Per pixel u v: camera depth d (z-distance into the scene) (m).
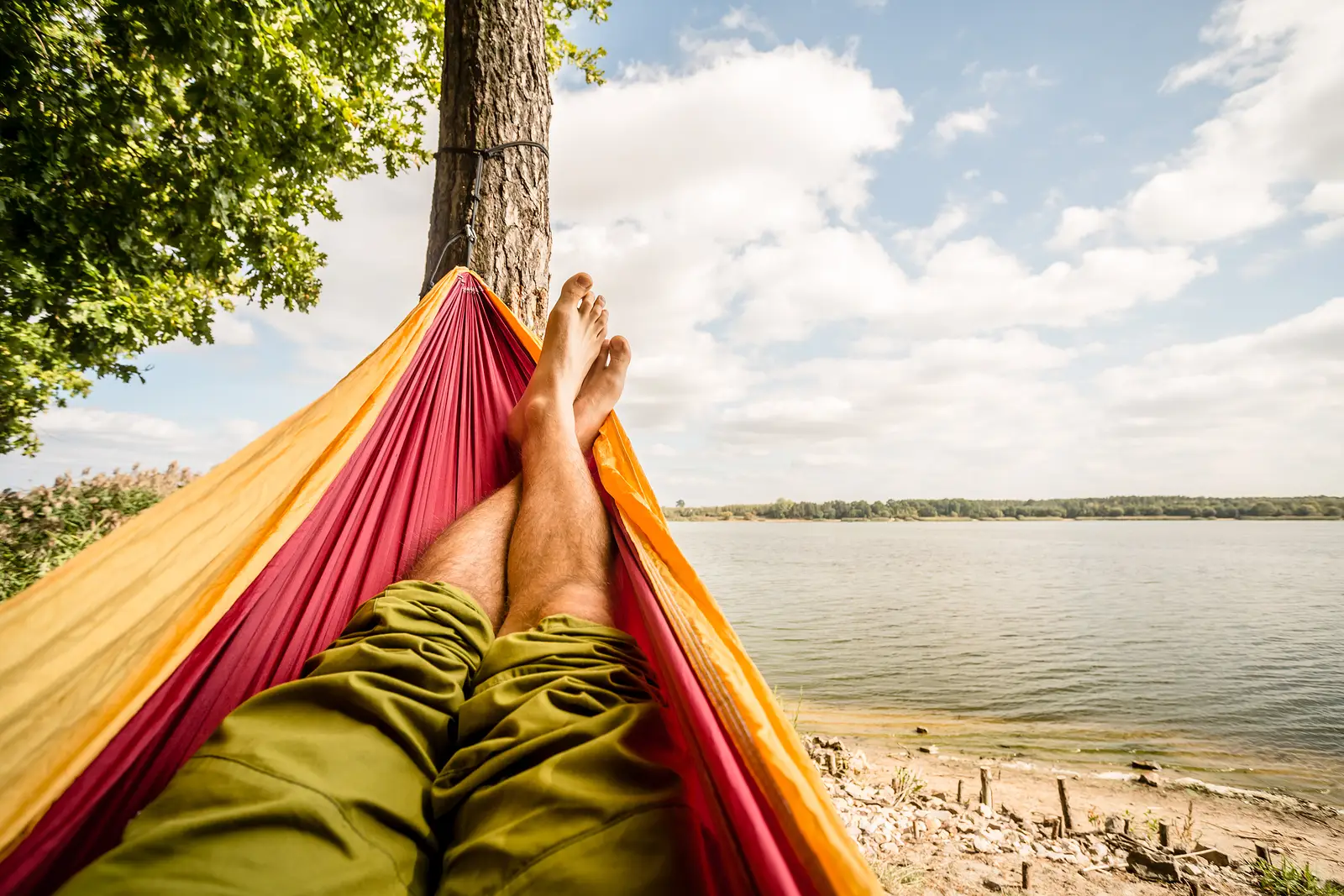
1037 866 8.28
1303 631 58.50
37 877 0.69
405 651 0.91
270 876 0.58
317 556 1.30
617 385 2.08
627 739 0.78
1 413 7.05
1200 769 21.53
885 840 8.55
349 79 6.98
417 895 0.70
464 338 2.14
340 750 0.73
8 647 0.79
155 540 1.01
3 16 5.00
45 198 5.82
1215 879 8.66
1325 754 24.80
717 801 0.71
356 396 1.53
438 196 3.00
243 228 6.96
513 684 0.87
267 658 1.11
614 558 1.45
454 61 3.06
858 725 25.66
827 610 64.56
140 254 6.59
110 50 5.32
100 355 7.35
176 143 6.14
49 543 6.72
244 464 1.24
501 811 0.71
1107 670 41.84
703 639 0.98
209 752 0.70
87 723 0.77
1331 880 9.23
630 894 0.61
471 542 1.42
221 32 5.11
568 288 2.03
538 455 1.63
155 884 0.54
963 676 37.72
